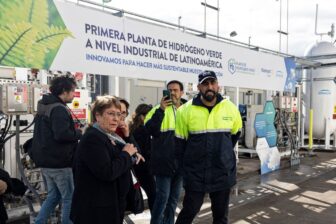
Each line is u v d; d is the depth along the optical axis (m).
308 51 12.84
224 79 7.18
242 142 10.86
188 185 3.44
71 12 4.39
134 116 4.28
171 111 3.95
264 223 4.77
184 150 3.55
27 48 3.96
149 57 5.47
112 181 2.39
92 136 2.35
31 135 4.89
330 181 7.44
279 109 9.40
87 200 2.34
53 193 3.70
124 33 5.06
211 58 6.79
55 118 3.47
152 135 3.88
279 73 9.17
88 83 6.39
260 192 6.46
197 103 3.44
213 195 3.54
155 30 5.56
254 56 8.13
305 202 5.82
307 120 12.89
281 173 8.25
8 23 3.79
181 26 6.12
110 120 2.44
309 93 12.78
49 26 4.16
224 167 3.40
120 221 2.47
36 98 4.11
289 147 9.95
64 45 4.32
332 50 12.42
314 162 9.90
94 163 2.28
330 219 4.97
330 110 12.48
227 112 3.48
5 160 4.71
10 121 4.34
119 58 5.00
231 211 5.30
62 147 3.55
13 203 4.55
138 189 2.86
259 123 8.05
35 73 5.10
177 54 5.98
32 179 4.68
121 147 2.60
